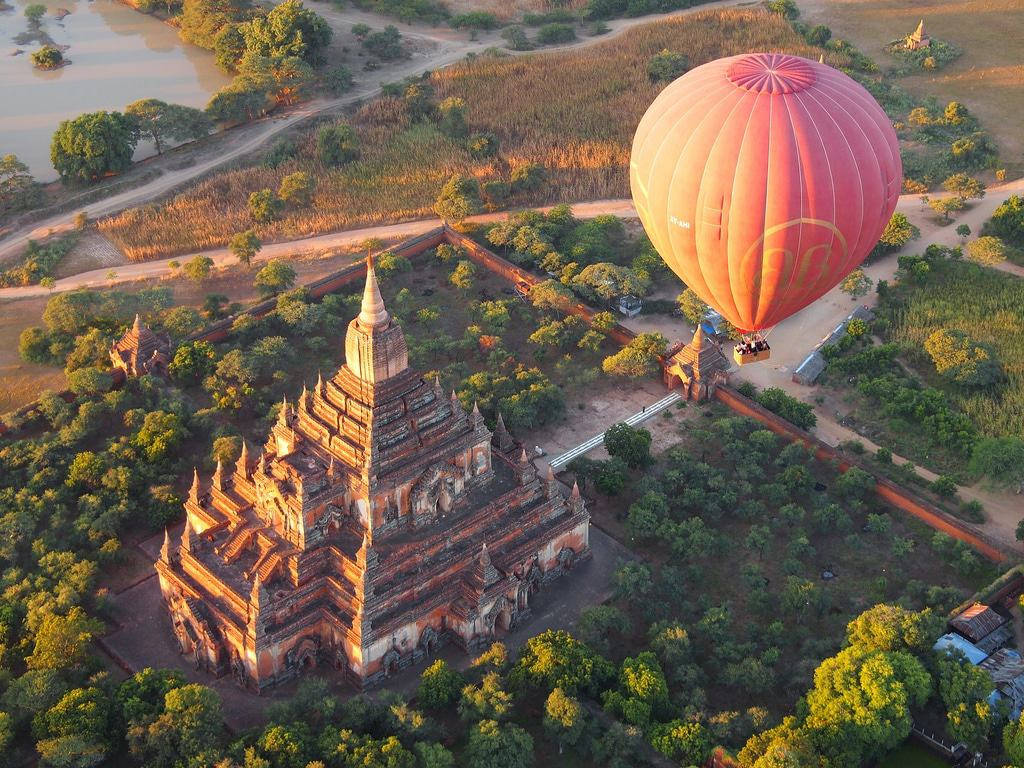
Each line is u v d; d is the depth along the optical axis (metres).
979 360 169.88
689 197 125.44
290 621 122.38
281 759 111.12
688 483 151.00
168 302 183.12
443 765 111.62
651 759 116.62
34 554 137.12
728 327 180.62
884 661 118.81
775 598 136.12
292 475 121.44
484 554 125.56
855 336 178.62
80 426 156.50
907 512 148.62
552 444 160.12
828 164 120.12
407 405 123.00
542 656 121.25
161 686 118.56
